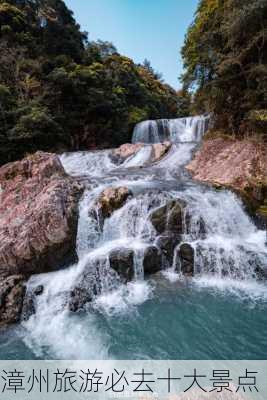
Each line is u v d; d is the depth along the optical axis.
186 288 6.23
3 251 6.37
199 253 6.86
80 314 5.54
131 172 12.15
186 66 14.74
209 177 11.03
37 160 9.34
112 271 6.39
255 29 11.02
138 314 5.41
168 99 39.22
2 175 9.40
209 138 14.02
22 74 19.94
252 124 11.44
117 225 7.81
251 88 11.80
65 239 6.79
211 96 13.06
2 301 5.51
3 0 24.36
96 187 9.02
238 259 6.66
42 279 6.29
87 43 30.88
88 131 21.23
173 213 7.57
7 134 16.12
